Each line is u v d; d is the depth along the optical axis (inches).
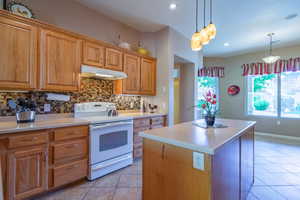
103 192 78.7
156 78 149.2
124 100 139.3
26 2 86.7
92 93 116.1
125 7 112.4
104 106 119.6
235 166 58.7
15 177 64.7
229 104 234.8
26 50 75.7
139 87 134.6
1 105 78.8
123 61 121.8
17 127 66.2
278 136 196.2
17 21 73.1
